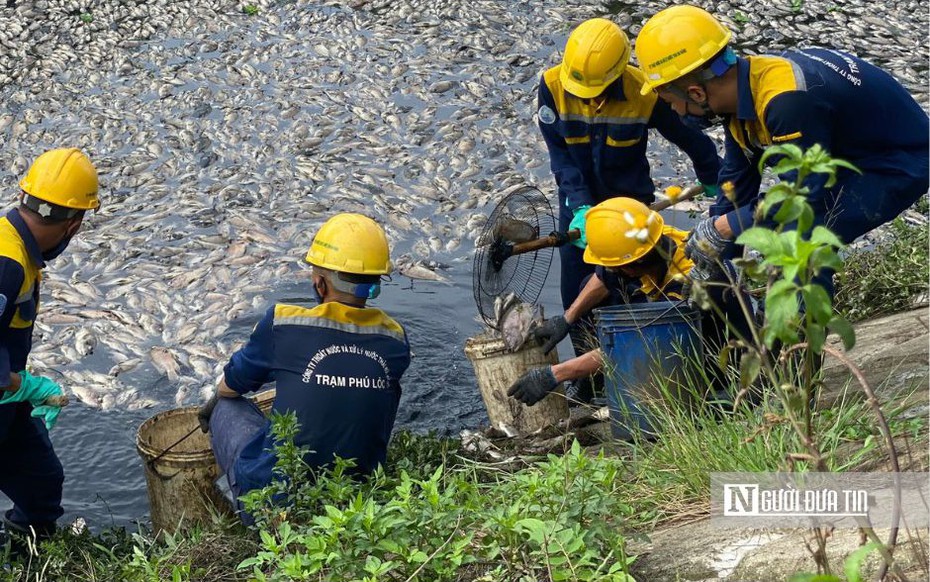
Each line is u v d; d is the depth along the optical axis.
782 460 3.60
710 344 4.68
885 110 4.26
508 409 5.48
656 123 5.77
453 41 12.06
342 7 13.05
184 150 9.83
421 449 5.11
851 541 3.04
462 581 3.35
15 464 4.96
